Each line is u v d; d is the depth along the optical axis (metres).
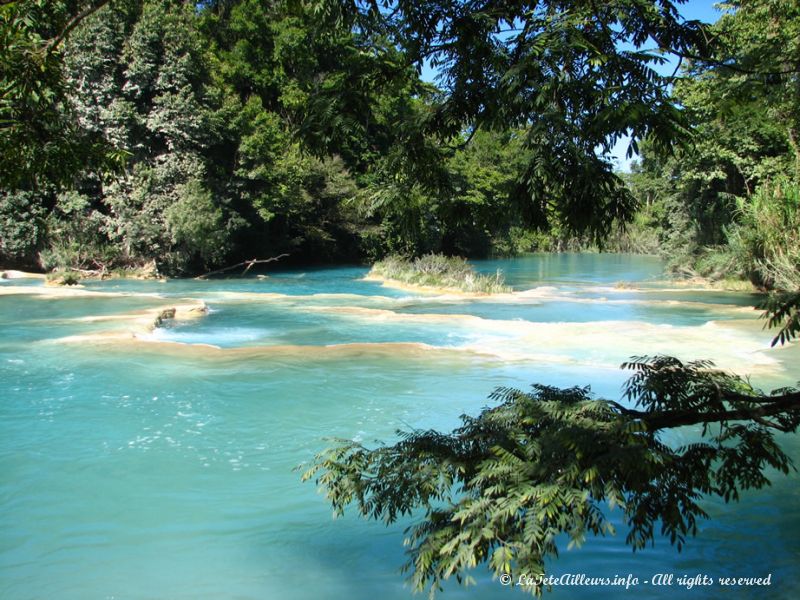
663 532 3.05
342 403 8.55
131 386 9.23
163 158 29.06
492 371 10.23
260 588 4.43
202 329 14.70
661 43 3.16
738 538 4.96
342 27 3.46
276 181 33.34
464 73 3.12
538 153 2.88
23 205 28.23
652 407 3.53
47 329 13.39
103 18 27.19
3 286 22.47
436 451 3.31
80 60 27.00
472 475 3.16
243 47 37.56
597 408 3.10
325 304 19.62
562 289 25.77
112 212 30.23
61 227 28.75
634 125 2.66
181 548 4.96
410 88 3.59
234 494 5.90
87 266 29.38
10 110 4.00
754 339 12.76
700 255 29.22
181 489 6.00
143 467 6.47
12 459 6.62
